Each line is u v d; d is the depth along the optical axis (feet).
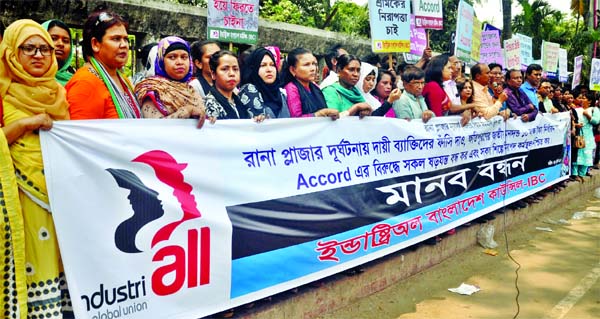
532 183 22.82
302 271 11.63
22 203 7.72
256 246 10.56
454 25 69.31
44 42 7.76
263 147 10.73
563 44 59.31
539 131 23.16
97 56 9.41
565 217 24.13
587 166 29.35
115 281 8.36
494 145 19.40
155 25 21.86
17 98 7.67
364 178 13.21
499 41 27.40
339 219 12.48
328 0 50.60
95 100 8.97
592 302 14.01
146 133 8.73
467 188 17.74
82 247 8.00
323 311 12.29
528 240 19.97
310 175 11.75
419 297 13.88
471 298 14.01
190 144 9.39
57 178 7.74
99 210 8.18
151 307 8.85
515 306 13.60
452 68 17.83
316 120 11.89
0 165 7.33
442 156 16.25
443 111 17.80
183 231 9.25
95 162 8.12
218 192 9.85
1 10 17.93
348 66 14.03
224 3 15.15
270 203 10.84
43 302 7.97
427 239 16.25
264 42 26.71
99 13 9.37
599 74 35.19
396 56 27.78
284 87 13.75
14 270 7.55
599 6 60.95
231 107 11.43
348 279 12.92
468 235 18.12
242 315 10.46
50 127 7.64
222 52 11.23
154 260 8.86
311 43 29.30
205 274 9.63
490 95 20.84
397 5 16.62
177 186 9.20
